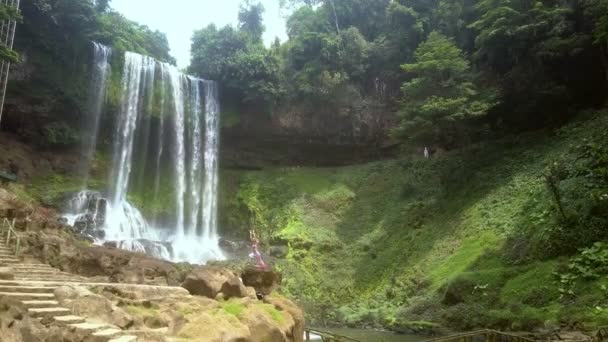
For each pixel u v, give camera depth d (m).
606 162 25.77
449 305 24.47
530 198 27.97
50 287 9.12
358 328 26.77
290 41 49.34
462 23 41.09
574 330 18.14
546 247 23.47
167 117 42.31
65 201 32.94
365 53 45.56
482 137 38.78
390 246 34.03
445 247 30.06
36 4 33.78
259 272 15.45
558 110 35.78
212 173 43.59
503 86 37.16
